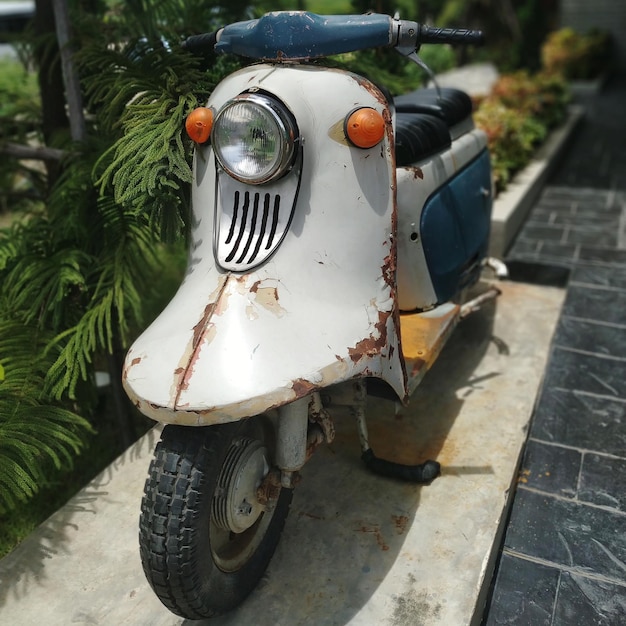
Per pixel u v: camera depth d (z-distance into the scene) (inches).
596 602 79.2
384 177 73.2
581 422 109.3
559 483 97.0
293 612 74.2
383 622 72.3
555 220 197.2
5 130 130.0
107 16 130.4
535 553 86.0
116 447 116.4
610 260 167.2
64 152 113.3
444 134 105.1
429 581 76.9
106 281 99.5
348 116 70.7
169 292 144.1
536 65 358.3
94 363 103.8
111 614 75.4
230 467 68.2
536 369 119.3
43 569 81.1
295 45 73.6
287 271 68.4
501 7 412.8
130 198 85.0
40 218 113.9
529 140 228.7
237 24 80.0
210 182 75.0
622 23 467.2
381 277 73.7
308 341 65.4
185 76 95.6
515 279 165.2
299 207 70.0
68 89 110.9
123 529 87.1
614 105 367.9
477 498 88.7
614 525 89.6
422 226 96.2
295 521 86.3
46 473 103.9
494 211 169.3
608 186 228.5
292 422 69.0
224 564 71.7
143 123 87.1
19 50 126.2
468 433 101.9
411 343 91.8
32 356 92.2
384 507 88.0
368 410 107.7
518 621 77.4
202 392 60.2
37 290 97.3
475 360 122.5
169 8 121.1
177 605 65.5
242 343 63.0
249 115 66.1
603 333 134.4
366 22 73.7
